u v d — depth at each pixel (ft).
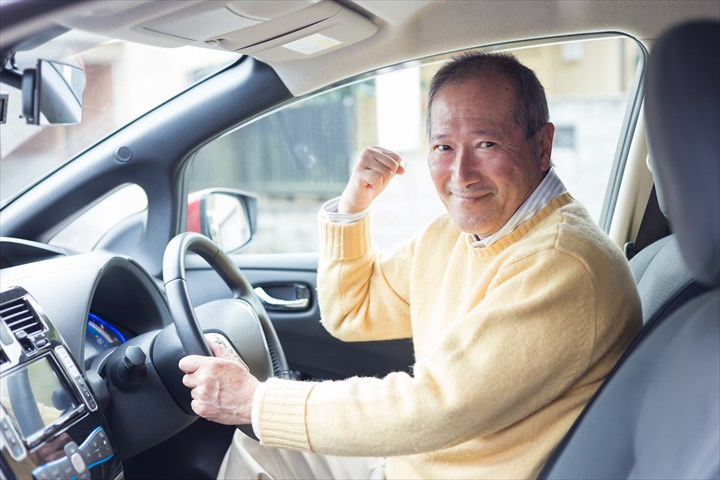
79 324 5.41
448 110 4.96
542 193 5.05
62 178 7.30
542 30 6.20
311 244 30.01
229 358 5.43
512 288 4.66
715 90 3.22
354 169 5.97
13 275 5.60
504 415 4.50
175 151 7.35
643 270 5.90
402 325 6.15
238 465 5.54
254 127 30.55
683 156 3.26
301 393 4.75
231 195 8.21
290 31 5.52
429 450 4.58
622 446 4.16
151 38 5.05
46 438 4.50
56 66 4.59
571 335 4.46
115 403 5.59
